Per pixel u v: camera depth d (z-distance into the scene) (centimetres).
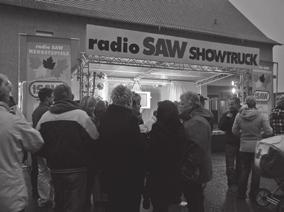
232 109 723
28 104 764
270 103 1164
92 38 788
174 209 575
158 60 870
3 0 1766
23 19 1820
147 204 407
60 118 363
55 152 358
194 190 400
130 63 1118
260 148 548
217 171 966
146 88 1962
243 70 1160
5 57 1758
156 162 373
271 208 583
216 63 959
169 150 370
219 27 2617
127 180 357
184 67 1204
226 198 651
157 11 2473
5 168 267
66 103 374
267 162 527
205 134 388
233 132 641
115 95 373
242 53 1005
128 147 354
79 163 363
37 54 793
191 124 389
